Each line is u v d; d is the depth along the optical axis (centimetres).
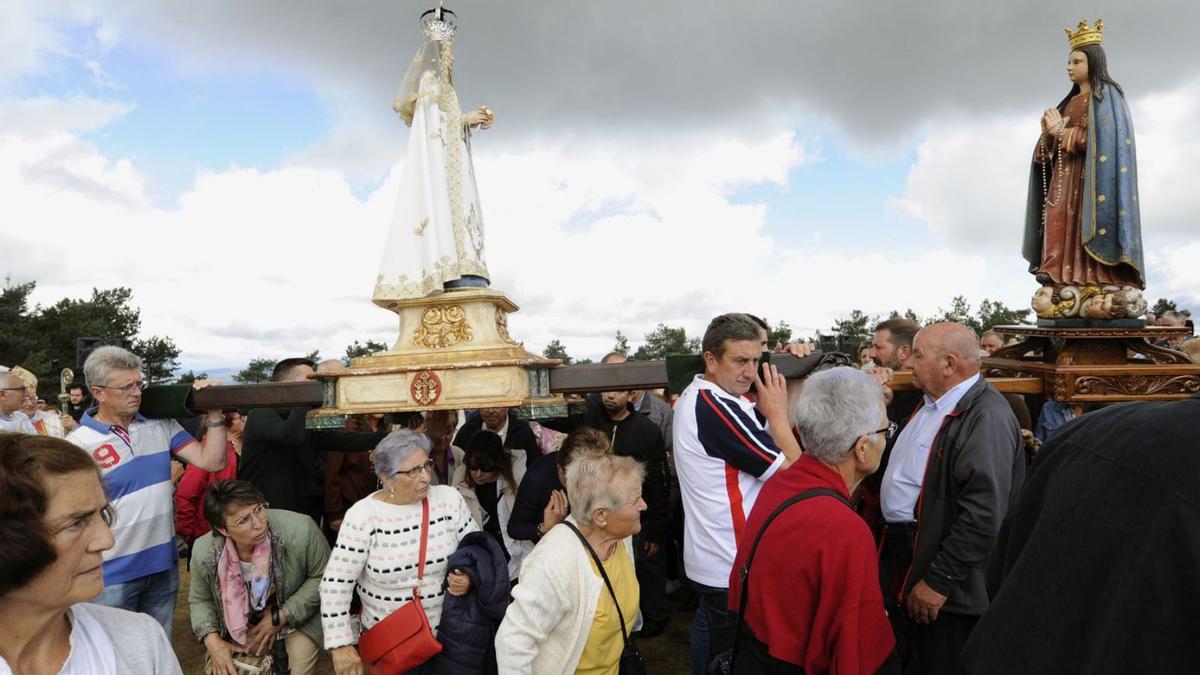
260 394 339
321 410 326
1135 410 100
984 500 265
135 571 336
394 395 319
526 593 234
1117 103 388
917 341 310
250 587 328
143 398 344
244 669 319
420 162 353
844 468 204
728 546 279
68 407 992
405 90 373
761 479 279
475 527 334
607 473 238
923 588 277
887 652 180
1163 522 85
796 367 334
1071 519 96
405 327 343
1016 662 97
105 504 140
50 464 128
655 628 466
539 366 318
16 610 128
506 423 463
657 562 464
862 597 178
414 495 306
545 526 337
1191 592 82
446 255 335
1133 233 381
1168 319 657
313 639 346
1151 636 84
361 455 526
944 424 290
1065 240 402
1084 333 380
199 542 331
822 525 184
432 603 306
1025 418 404
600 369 327
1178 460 87
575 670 240
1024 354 444
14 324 3030
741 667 202
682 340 5284
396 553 304
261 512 321
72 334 3219
